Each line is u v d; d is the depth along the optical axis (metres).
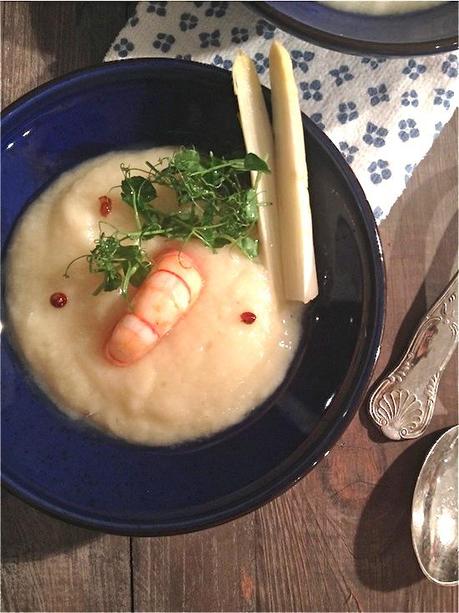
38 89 0.28
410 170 0.33
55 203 0.30
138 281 0.29
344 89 0.33
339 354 0.29
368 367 0.28
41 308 0.29
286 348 0.30
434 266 0.34
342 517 0.33
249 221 0.29
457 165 0.34
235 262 0.30
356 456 0.33
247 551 0.33
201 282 0.29
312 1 0.29
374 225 0.29
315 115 0.33
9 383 0.29
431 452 0.33
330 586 0.33
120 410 0.29
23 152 0.30
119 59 0.31
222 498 0.29
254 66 0.30
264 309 0.30
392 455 0.33
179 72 0.29
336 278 0.30
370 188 0.33
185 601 0.33
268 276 0.30
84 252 0.30
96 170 0.30
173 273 0.28
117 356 0.28
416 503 0.33
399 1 0.30
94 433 0.30
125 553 0.32
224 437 0.30
